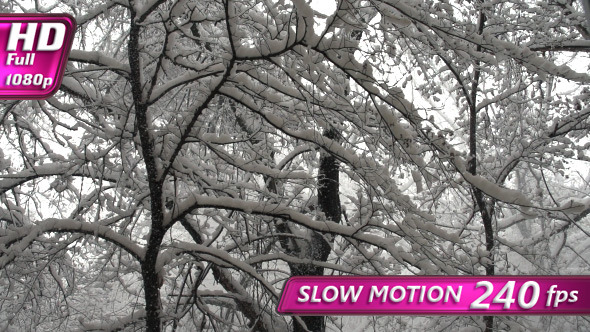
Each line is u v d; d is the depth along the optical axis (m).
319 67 4.76
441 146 5.16
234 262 5.88
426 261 5.81
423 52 5.29
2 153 7.05
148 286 5.61
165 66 5.10
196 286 6.65
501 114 8.57
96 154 6.05
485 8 6.90
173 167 5.54
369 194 5.62
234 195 6.41
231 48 4.51
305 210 7.47
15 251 5.32
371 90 4.80
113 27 6.62
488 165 8.99
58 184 6.62
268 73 5.18
